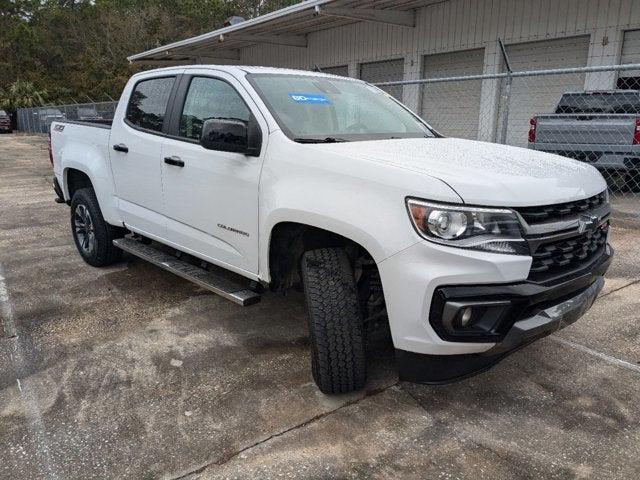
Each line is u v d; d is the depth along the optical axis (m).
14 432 2.75
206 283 3.68
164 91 4.30
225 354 3.59
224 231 3.61
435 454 2.62
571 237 2.72
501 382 3.28
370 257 2.96
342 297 2.89
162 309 4.34
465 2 13.63
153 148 4.18
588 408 3.01
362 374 2.98
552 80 12.41
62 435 2.73
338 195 2.80
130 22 49.41
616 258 5.69
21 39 53.28
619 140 7.99
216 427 2.81
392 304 2.61
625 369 3.43
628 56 11.13
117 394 3.10
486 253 2.43
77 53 55.50
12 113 41.69
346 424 2.84
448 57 14.52
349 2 13.21
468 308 2.47
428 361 2.63
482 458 2.59
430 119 15.28
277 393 3.13
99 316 4.20
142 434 2.75
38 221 7.63
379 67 16.58
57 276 5.12
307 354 3.61
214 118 3.63
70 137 5.47
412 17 14.89
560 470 2.51
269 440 2.71
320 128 3.47
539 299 2.54
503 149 3.47
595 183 3.07
